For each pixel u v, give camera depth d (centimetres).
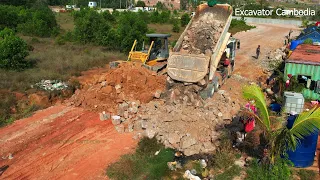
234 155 1121
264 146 1105
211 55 1509
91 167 1059
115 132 1320
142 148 1173
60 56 2502
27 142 1223
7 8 4188
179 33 4444
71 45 2997
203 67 1480
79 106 1589
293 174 1030
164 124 1274
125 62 1742
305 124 892
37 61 2308
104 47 2977
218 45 1588
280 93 1717
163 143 1206
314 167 1078
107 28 3094
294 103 1401
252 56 2952
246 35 4538
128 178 1004
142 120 1327
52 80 1888
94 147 1191
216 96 1588
